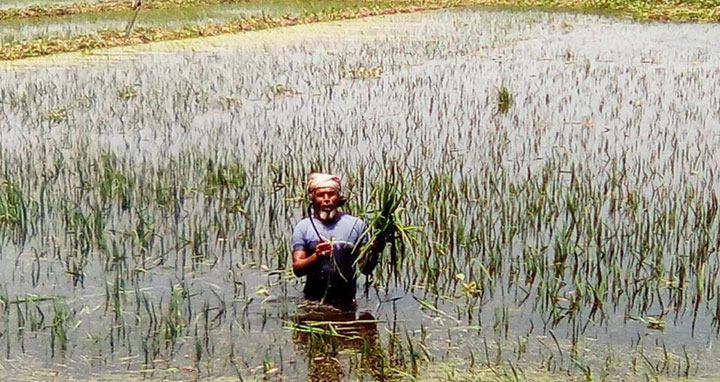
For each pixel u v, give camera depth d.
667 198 11.04
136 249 9.77
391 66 20.30
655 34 26.56
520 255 9.58
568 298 8.74
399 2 37.50
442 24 29.28
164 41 24.98
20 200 10.38
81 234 9.83
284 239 9.83
